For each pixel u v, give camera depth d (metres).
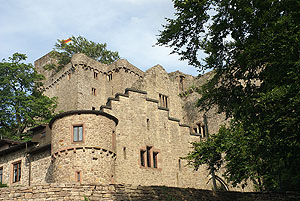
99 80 57.88
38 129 32.31
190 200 21.31
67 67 57.19
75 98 54.34
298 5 16.70
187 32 21.20
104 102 57.53
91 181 26.20
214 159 22.98
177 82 48.41
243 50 19.88
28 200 18.30
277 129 16.50
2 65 49.00
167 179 35.16
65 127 27.59
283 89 16.09
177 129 38.03
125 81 56.75
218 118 43.31
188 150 37.97
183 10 20.77
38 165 30.08
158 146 35.78
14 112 46.47
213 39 21.30
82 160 26.62
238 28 20.31
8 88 48.22
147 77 44.47
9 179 31.98
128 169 32.59
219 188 38.28
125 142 33.34
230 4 19.72
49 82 60.19
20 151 32.19
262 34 17.98
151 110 36.53
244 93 21.67
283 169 20.69
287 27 17.38
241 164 20.84
